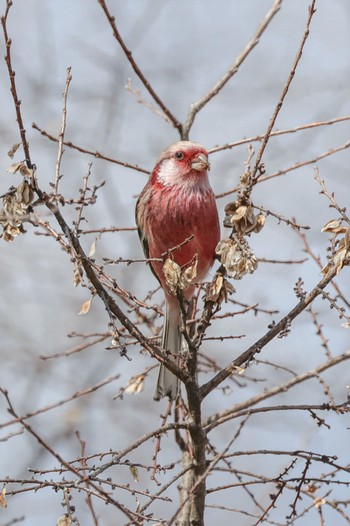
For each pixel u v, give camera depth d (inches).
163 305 494.9
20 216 349.1
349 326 351.6
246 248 368.5
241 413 371.2
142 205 481.4
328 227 355.6
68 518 331.6
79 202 347.3
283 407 367.6
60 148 348.2
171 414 477.1
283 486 366.0
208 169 465.7
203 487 374.9
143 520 339.6
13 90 330.6
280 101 352.5
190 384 369.7
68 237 345.4
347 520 371.2
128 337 438.9
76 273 350.0
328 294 361.1
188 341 365.7
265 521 379.6
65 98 350.3
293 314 370.0
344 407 365.4
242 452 356.2
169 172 473.7
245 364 373.4
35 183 344.2
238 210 365.4
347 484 361.4
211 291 373.7
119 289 367.2
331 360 420.2
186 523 387.5
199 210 469.4
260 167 364.5
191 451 377.1
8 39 323.9
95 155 463.2
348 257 353.1
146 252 490.6
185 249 472.1
